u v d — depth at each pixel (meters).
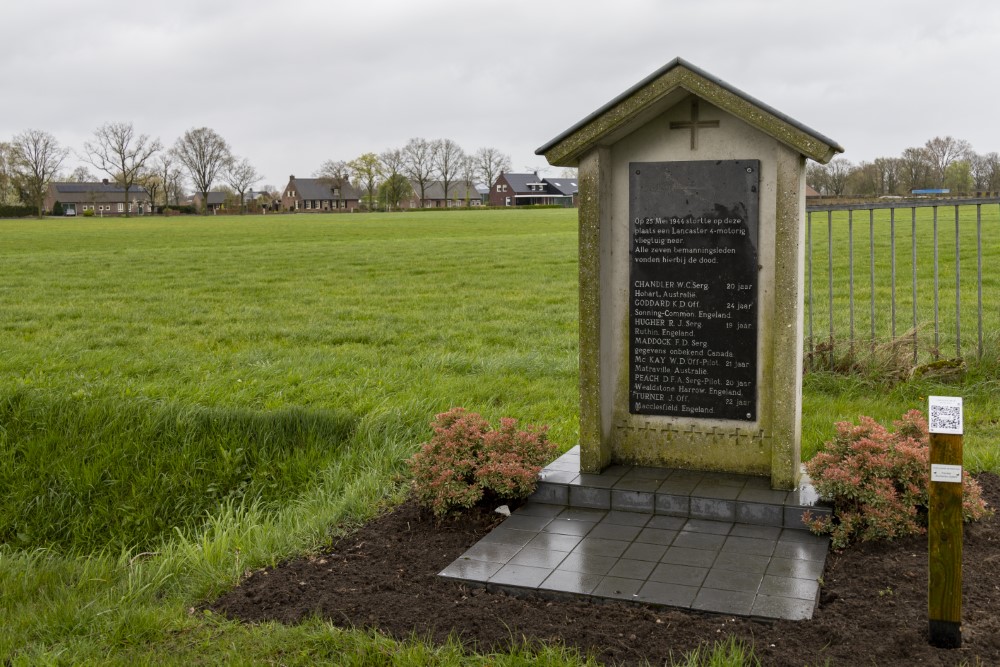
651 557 5.95
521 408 10.36
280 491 8.76
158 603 5.86
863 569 5.66
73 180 170.62
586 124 6.91
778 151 6.57
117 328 17.41
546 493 7.13
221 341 15.84
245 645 4.97
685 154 7.10
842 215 44.69
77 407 10.01
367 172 158.88
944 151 98.94
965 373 10.37
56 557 7.74
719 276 7.11
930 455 4.55
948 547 4.54
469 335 16.06
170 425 9.66
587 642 4.87
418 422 9.58
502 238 46.94
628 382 7.50
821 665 4.50
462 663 4.68
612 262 7.41
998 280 20.14
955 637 4.58
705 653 4.66
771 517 6.48
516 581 5.62
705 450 7.34
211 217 114.19
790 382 6.69
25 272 29.69
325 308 20.33
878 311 16.52
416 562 6.14
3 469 9.34
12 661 5.03
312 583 5.86
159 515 8.84
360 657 4.77
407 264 31.41
